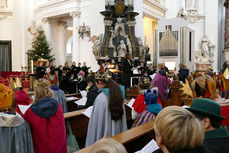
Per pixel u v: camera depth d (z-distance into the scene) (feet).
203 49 68.28
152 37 75.72
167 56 41.93
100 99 9.34
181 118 3.59
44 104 8.05
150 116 8.95
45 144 7.82
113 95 9.30
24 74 53.36
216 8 68.44
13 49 72.49
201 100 5.38
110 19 39.42
